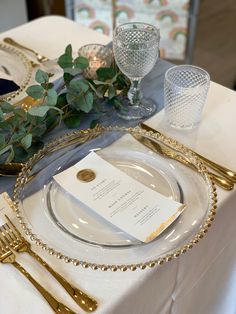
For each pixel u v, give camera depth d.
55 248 0.61
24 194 0.69
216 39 2.71
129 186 0.69
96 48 1.01
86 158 0.74
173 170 0.73
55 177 0.70
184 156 0.76
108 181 0.70
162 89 0.94
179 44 2.00
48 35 1.15
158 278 0.63
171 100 0.82
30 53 1.06
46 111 0.72
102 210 0.65
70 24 1.20
